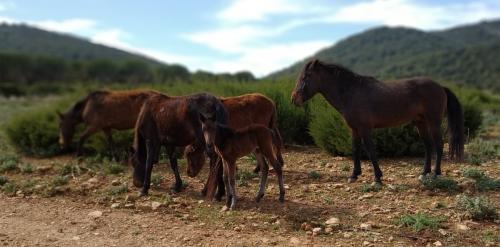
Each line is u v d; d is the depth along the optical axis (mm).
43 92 56469
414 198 7281
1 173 10344
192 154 7953
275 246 5730
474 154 10055
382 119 8016
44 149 12727
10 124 13305
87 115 11375
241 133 7145
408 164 9555
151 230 6461
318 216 6750
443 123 10703
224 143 7062
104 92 11492
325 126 10656
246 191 8148
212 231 6348
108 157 11688
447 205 6852
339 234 6047
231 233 6246
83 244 5949
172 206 7508
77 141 12672
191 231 6367
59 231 6488
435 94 8000
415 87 8008
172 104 8078
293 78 14625
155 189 8656
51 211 7520
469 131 12352
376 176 8016
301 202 7414
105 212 7383
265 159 8273
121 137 11812
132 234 6316
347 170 9281
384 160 10086
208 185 7867
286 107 11844
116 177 9672
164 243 5949
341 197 7555
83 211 7484
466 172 8188
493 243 5547
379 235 5941
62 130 11922
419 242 5719
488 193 7348
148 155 8297
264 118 8523
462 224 6137
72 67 86562
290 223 6531
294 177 8867
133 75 83500
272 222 6609
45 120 13367
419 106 8000
